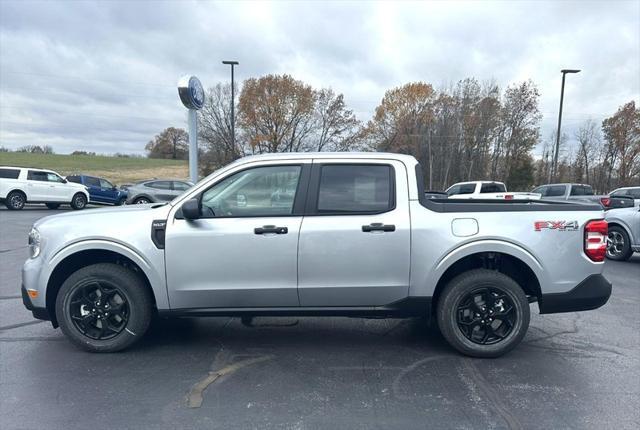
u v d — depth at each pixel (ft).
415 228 12.81
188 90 38.96
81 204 79.25
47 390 11.23
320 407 10.50
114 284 13.16
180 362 13.03
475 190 59.41
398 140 164.35
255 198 13.12
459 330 13.33
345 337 15.23
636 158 161.79
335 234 12.74
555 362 13.19
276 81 163.84
